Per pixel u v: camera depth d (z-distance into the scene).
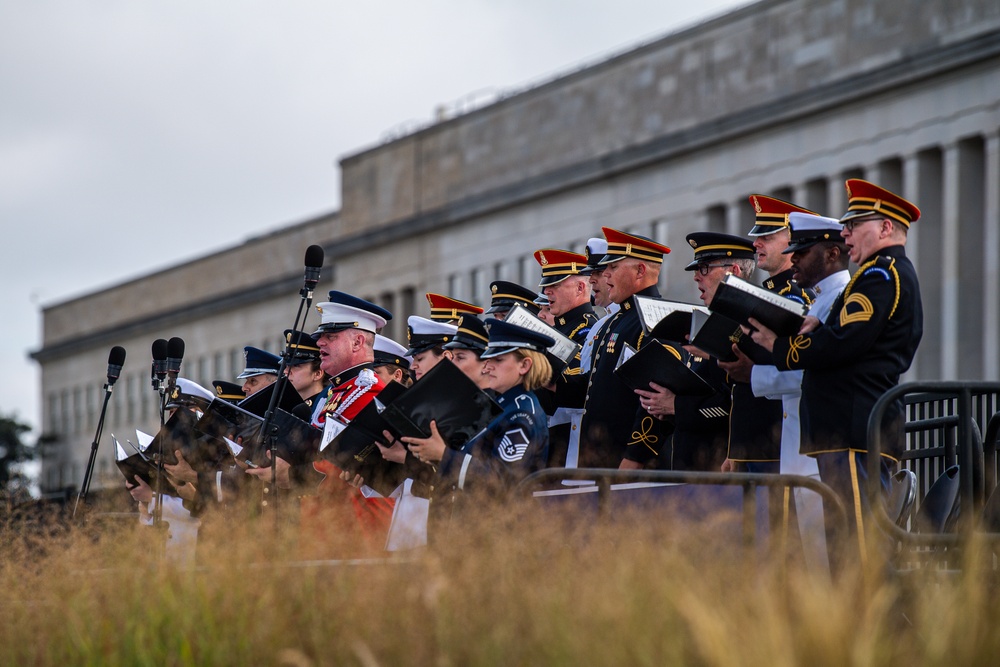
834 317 11.20
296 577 9.77
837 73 48.91
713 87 53.09
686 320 12.04
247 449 13.11
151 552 11.06
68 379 92.94
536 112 60.53
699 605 8.16
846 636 8.16
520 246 60.56
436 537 10.26
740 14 52.19
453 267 64.12
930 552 10.71
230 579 9.94
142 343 86.25
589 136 58.00
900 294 10.73
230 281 81.19
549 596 8.64
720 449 12.45
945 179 45.97
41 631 10.36
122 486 13.88
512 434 11.33
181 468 14.30
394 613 9.05
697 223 52.91
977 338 45.44
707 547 9.36
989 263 44.66
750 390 11.94
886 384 10.80
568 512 10.10
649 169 54.84
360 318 14.11
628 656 8.16
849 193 11.16
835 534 10.15
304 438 13.09
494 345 11.67
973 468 11.00
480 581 8.98
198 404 14.59
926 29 46.47
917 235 46.47
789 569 9.34
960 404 10.51
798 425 11.36
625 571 8.67
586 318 15.08
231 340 80.62
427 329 13.48
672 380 12.20
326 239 75.00
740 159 51.53
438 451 11.15
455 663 8.58
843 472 10.61
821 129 49.12
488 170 62.78
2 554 11.74
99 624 9.98
